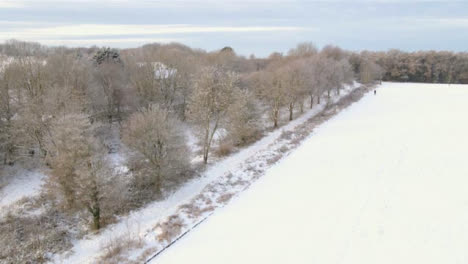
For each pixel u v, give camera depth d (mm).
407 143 40094
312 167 33562
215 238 21703
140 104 48844
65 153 22609
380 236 21297
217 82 35406
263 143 42688
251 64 93312
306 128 48531
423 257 19203
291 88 51875
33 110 32625
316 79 63156
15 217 24516
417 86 103688
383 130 46500
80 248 21172
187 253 20172
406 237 21094
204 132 37594
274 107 50656
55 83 37594
